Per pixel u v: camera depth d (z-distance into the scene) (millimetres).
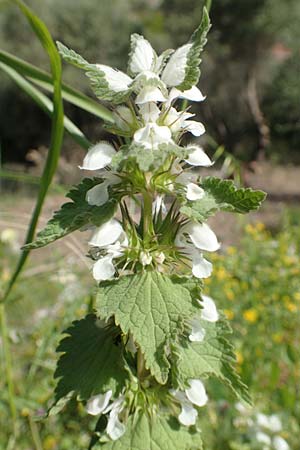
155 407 212
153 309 186
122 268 201
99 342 213
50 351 519
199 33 188
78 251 353
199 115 2861
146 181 192
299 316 749
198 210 188
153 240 199
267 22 2645
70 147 1771
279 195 2463
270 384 531
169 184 192
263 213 1819
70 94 316
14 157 3203
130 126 191
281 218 1499
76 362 212
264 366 613
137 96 181
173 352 188
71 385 208
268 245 938
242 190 187
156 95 179
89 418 454
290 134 3033
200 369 205
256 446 449
